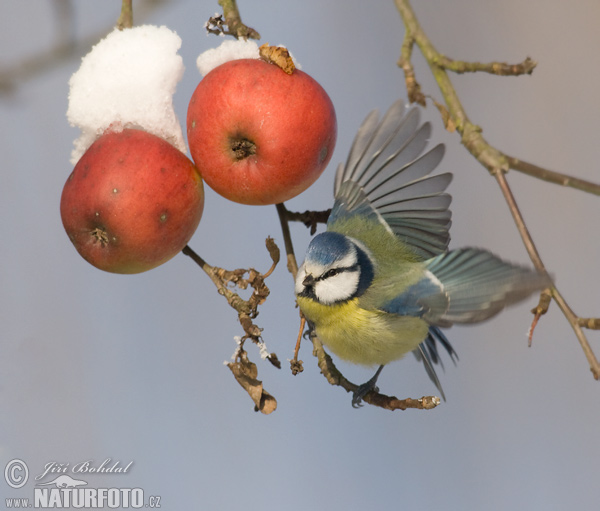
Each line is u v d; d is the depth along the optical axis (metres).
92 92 6.79
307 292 7.83
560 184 6.48
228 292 6.84
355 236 8.03
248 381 6.80
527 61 6.67
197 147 6.76
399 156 7.93
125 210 6.45
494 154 6.64
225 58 7.12
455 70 6.95
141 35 6.99
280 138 6.57
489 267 6.56
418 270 7.77
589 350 6.43
